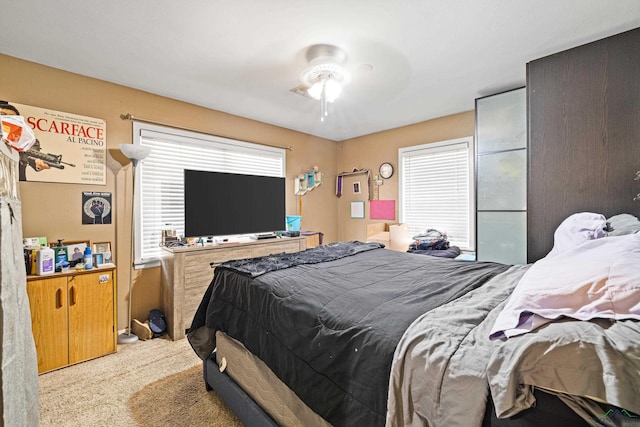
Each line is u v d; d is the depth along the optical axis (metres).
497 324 0.81
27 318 1.23
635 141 1.86
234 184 3.33
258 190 3.55
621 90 1.90
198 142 3.26
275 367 1.25
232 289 1.66
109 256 2.51
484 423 0.64
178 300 2.63
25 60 2.25
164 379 1.99
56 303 2.11
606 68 1.95
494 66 2.38
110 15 1.74
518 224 2.72
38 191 2.30
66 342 2.15
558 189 2.13
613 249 0.94
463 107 3.35
